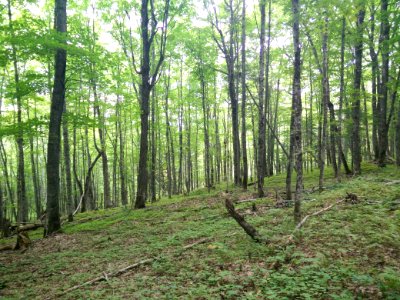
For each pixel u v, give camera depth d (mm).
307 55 22891
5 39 11422
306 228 7930
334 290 4609
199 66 24391
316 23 9492
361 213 8570
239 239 8227
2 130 12555
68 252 10664
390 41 13484
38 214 28250
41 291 6941
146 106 19922
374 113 22141
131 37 22969
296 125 8797
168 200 23781
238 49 24281
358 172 18234
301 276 5250
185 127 36875
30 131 13453
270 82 30875
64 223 18859
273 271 5684
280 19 20766
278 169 37094
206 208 15375
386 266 5191
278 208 11805
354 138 18375
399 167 17781
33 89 12719
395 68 19359
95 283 6891
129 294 5672
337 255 5969
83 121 15008
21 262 10117
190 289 5453
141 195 20172
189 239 9602
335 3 8547
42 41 11453
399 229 6805
